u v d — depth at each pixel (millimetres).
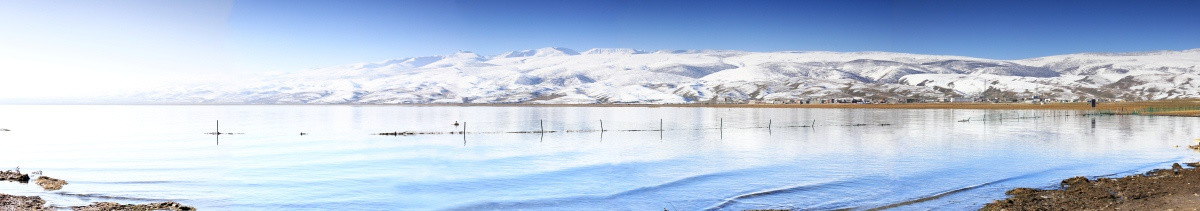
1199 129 76312
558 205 26281
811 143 58969
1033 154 45469
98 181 33250
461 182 32844
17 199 24984
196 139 69188
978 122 102312
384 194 29156
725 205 25453
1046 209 21938
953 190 27922
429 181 33312
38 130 89500
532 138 69688
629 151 51500
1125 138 61406
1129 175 31859
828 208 24234
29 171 38438
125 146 58844
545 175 35625
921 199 25641
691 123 108438
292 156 48469
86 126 102000
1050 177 32125
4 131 86562
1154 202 22562
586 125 103625
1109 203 22641
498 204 26578
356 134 78188
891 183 30656
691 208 25062
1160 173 31219
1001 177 32594
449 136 73750
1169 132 70750
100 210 23266
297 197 28391
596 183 32156
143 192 29406
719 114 166375
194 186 31656
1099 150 48062
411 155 48812
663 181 32719
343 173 37188
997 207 22641
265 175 36219
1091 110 166375
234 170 38844
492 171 37531
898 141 60312
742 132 78938
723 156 46469
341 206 26375
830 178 32938
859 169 36969
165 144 61594
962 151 48500
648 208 25281
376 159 45625
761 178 33375
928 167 37625
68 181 33000
